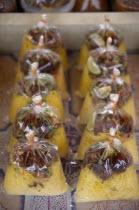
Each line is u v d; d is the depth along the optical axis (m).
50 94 0.95
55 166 0.82
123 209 0.82
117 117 0.88
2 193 0.84
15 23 1.15
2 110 1.03
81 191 0.83
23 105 0.93
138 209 0.82
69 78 1.14
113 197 0.82
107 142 0.84
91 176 0.81
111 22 1.16
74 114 1.03
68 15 1.17
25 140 0.85
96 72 1.02
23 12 1.22
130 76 1.13
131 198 0.83
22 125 0.88
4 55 1.20
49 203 0.83
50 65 1.01
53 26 1.13
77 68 1.16
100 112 0.90
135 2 1.18
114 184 0.81
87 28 1.17
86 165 0.82
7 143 0.95
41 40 1.02
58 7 1.18
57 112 0.91
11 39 1.18
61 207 0.82
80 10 1.22
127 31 1.18
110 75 1.00
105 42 1.10
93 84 0.98
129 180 0.82
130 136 0.88
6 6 1.17
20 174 0.81
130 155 0.84
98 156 0.82
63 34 1.18
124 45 1.14
